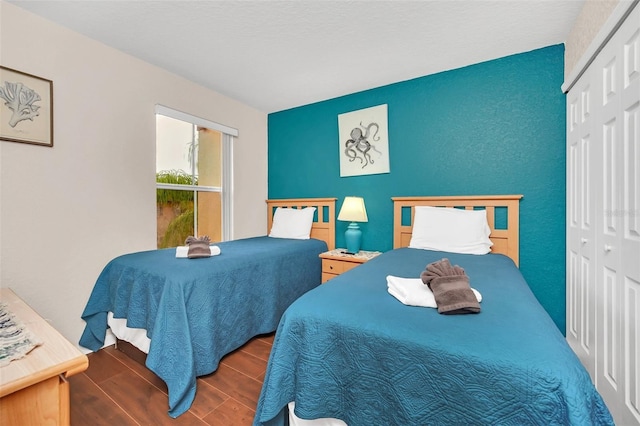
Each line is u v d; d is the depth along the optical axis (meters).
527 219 2.26
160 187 2.62
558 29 1.95
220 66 2.51
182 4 1.72
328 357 1.00
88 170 2.08
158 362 1.56
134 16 1.84
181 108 2.71
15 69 1.74
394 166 2.86
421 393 0.83
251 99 3.29
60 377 0.78
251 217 3.55
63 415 0.78
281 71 2.59
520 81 2.27
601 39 1.41
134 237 2.37
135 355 1.99
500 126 2.35
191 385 1.54
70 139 1.99
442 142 2.60
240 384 1.69
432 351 0.83
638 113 1.16
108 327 2.15
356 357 0.95
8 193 1.73
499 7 1.73
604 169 1.46
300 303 1.16
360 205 2.82
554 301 2.17
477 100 2.44
